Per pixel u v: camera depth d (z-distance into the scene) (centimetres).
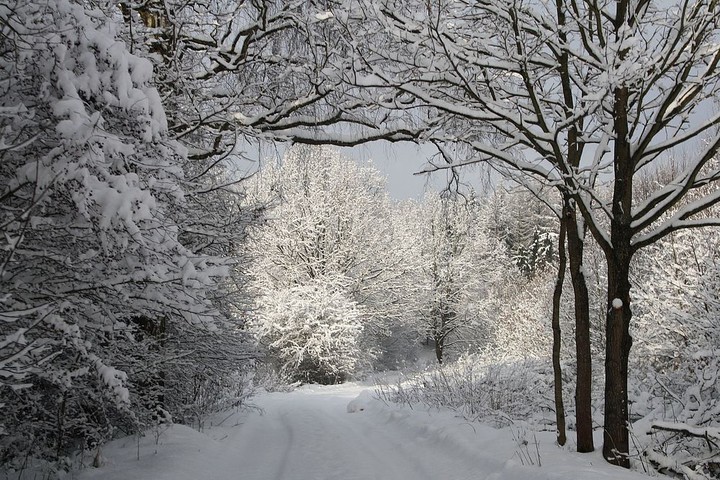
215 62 739
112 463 646
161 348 746
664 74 642
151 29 632
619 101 601
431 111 721
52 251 429
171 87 718
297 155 922
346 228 2983
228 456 778
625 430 582
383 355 3594
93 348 514
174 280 453
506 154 653
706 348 829
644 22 610
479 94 605
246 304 1163
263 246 2755
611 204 652
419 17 578
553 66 645
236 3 717
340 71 614
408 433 961
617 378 588
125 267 448
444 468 681
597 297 1534
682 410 729
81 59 414
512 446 683
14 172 416
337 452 822
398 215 3672
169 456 684
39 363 350
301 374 2834
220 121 682
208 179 909
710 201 568
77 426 633
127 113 436
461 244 3344
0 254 396
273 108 718
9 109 355
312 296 2712
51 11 405
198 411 1047
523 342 1966
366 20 620
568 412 997
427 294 3278
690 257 1114
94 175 405
